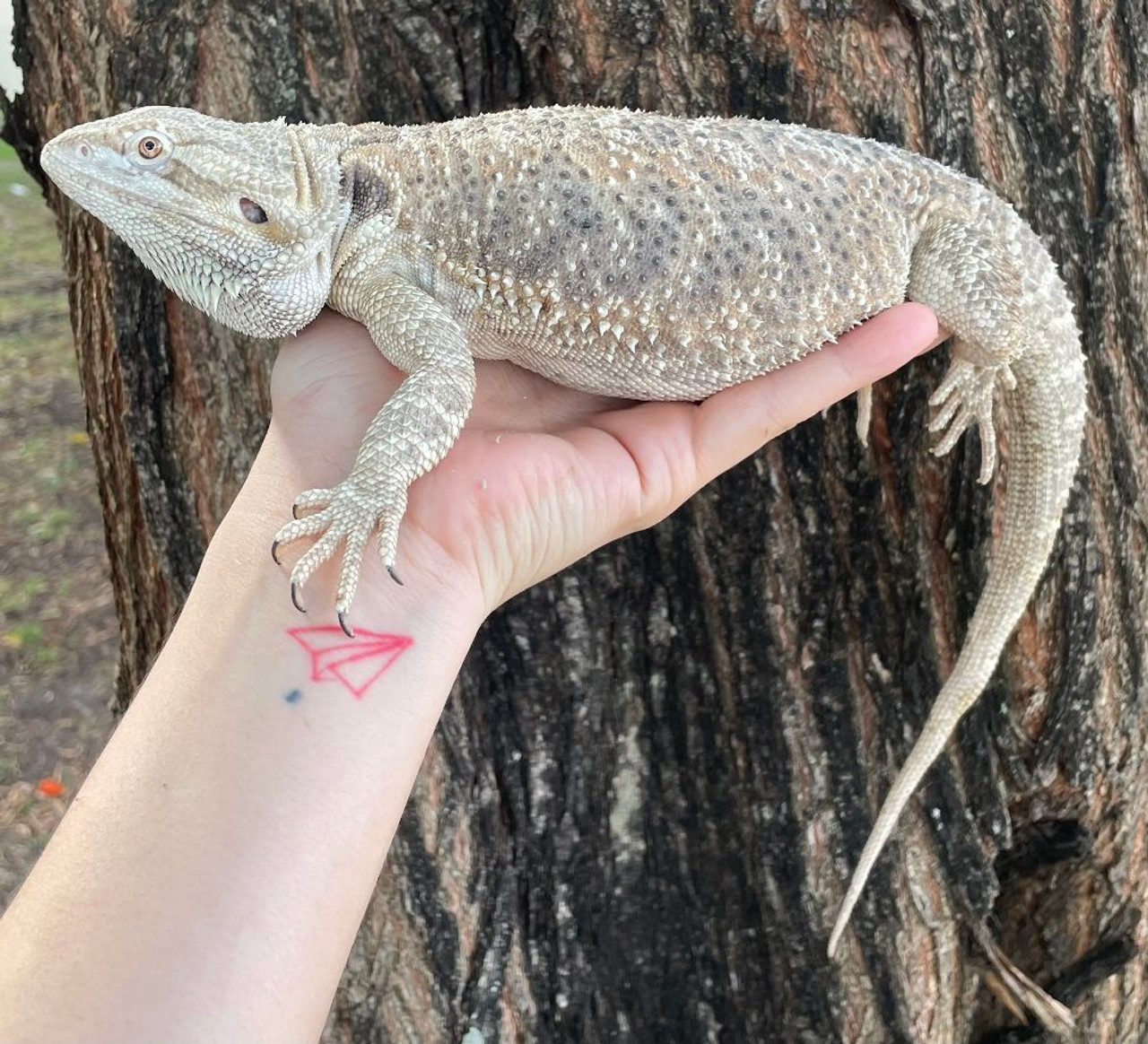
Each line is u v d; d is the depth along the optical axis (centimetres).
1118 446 28
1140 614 29
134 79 26
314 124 26
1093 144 26
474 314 24
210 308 24
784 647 29
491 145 23
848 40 25
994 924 32
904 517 28
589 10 25
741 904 31
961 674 27
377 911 29
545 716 30
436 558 22
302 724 19
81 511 79
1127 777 30
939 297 25
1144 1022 33
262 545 21
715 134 24
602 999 31
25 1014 16
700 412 25
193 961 16
